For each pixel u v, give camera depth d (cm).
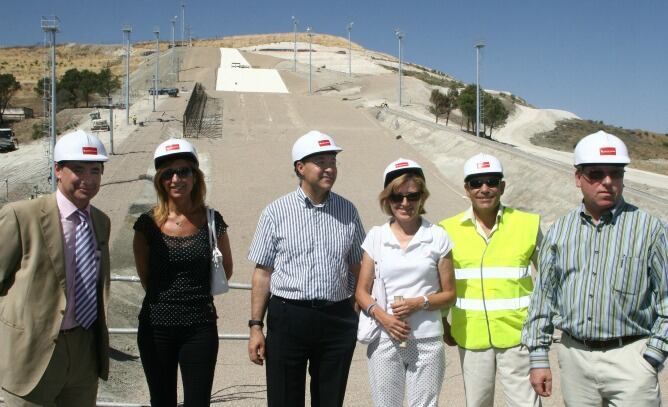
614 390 461
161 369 556
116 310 1766
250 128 5381
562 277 482
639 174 3894
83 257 514
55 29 2930
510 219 585
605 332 460
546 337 504
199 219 568
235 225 2870
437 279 546
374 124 5688
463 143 4353
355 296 559
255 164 4028
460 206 3291
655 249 451
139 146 4362
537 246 582
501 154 3875
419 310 536
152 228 554
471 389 580
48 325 491
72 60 15400
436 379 540
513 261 575
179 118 5691
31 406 491
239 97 7206
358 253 582
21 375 486
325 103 6900
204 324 554
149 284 555
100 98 8869
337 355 561
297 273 555
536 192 3244
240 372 1217
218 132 5169
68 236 507
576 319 470
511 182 3481
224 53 13062
